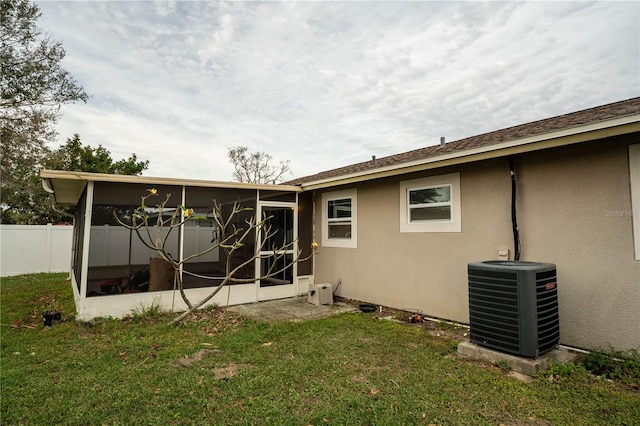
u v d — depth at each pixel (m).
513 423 2.76
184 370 3.84
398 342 4.80
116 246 6.35
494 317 4.10
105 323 5.86
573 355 4.10
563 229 4.63
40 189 14.55
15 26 12.64
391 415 2.86
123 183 6.47
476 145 5.21
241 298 7.71
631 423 2.72
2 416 2.84
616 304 4.13
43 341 4.93
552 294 4.10
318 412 2.91
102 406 3.02
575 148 4.55
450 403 3.07
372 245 7.54
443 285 6.12
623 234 4.10
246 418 2.82
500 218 5.36
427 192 6.50
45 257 13.70
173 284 6.89
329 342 4.83
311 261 9.08
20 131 13.33
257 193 8.09
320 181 7.98
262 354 4.36
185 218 6.12
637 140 4.01
